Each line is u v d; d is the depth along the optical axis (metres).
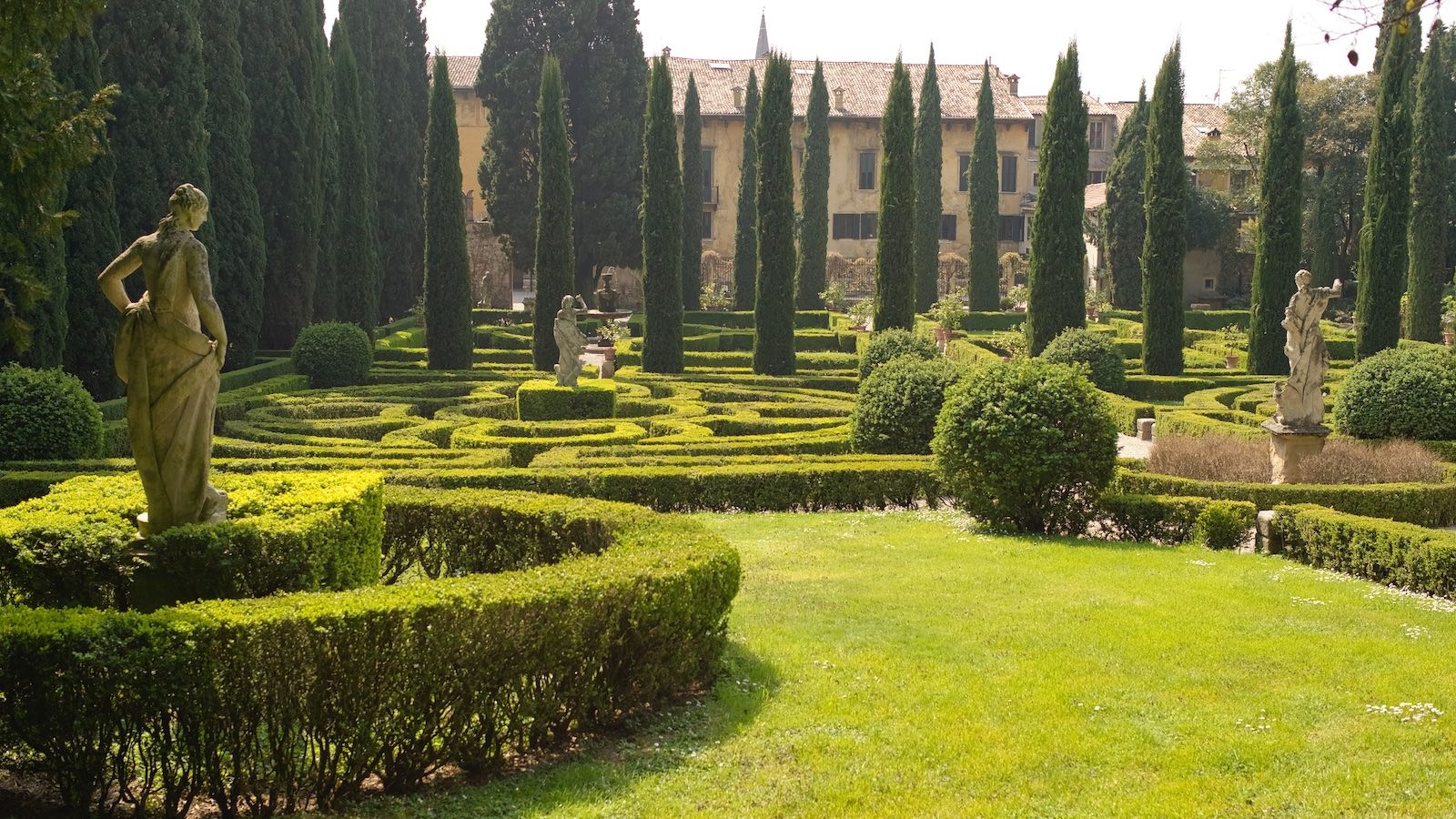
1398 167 31.62
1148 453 18.95
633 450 17.09
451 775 6.45
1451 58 49.22
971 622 9.20
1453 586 10.35
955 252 64.38
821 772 6.34
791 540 13.02
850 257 64.06
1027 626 9.09
